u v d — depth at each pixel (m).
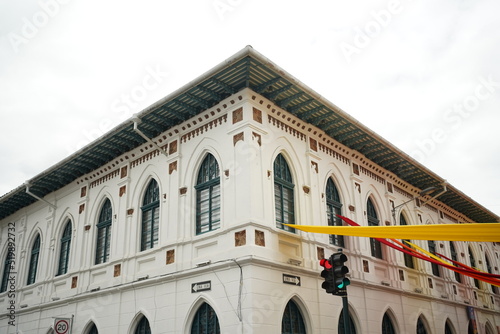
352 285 17.08
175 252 15.52
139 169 18.62
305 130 17.55
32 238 23.61
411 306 20.25
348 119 17.25
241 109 15.16
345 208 18.58
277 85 15.38
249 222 13.67
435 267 24.16
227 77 14.91
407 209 23.22
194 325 14.42
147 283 15.98
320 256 16.11
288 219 15.74
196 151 16.41
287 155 16.39
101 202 20.16
